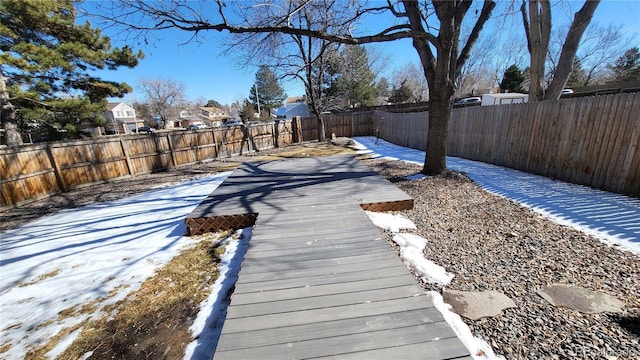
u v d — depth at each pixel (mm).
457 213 3826
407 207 4117
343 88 22672
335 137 17219
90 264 3236
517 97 17469
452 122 8391
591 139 4277
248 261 2465
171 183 7438
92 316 2338
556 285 2150
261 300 1918
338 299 1896
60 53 8672
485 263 2541
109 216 4969
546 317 1827
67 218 4996
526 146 5680
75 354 1939
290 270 2295
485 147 7008
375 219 3803
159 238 3863
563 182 4723
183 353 1865
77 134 10641
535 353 1558
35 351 1999
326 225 3252
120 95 11391
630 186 3766
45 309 2477
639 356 1491
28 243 3984
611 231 2885
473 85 32125
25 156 6008
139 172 8688
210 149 11078
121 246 3676
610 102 3957
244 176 6352
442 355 1419
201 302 2398
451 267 2510
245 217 3885
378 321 1673
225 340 1572
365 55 21109
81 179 7230
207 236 3811
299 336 1583
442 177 5590
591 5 6207
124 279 2865
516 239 2941
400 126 12148
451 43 4777
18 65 7656
